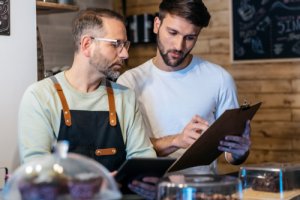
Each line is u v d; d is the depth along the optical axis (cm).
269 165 228
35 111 212
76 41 222
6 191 139
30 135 208
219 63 425
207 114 263
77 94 221
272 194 212
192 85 262
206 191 152
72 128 216
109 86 232
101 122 221
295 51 388
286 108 395
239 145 225
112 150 222
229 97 268
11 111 288
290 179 220
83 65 220
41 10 368
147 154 223
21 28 291
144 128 236
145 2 454
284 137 397
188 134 227
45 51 406
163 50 249
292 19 388
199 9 240
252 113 226
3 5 281
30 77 296
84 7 441
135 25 440
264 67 404
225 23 420
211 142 209
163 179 162
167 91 260
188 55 265
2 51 283
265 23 400
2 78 283
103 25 215
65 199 127
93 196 129
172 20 241
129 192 173
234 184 157
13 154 288
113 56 217
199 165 224
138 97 261
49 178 129
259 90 407
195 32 244
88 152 217
